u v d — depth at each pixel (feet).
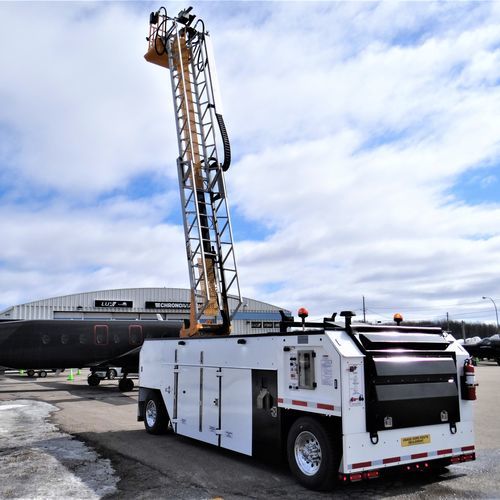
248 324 187.62
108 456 27.89
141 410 36.42
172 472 24.40
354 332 21.58
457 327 390.42
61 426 38.78
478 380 82.02
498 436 33.50
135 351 72.23
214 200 54.44
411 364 21.74
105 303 181.57
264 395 24.13
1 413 46.96
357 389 20.25
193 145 55.26
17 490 21.53
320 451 20.72
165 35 60.49
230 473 24.16
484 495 20.70
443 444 22.43
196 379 29.63
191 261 52.44
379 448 20.42
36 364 76.54
